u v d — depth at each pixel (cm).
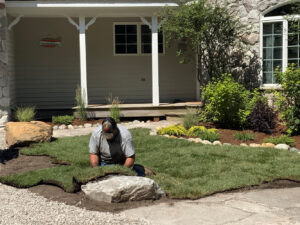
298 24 1086
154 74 1281
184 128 1024
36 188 589
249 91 1166
